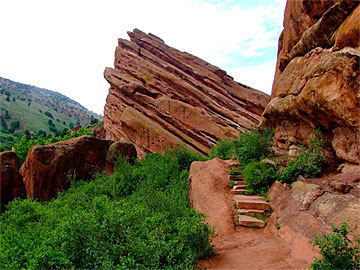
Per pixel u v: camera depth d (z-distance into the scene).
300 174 5.92
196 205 6.48
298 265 3.44
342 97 4.96
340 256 2.91
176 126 27.98
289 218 4.80
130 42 36.59
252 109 33.25
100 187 8.89
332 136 6.00
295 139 7.80
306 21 7.73
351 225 3.60
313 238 3.81
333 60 5.21
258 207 5.71
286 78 8.19
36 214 6.30
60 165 10.48
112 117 33.72
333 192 4.51
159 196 5.99
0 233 5.15
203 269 3.65
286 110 7.73
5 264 3.52
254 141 7.95
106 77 35.19
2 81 184.12
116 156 12.38
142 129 27.36
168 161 12.48
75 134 41.78
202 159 12.21
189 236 4.03
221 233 5.02
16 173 9.02
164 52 36.75
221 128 26.39
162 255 3.48
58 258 3.39
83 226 3.68
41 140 27.84
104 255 3.23
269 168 6.63
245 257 3.94
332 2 6.21
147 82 32.19
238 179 7.20
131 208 4.51
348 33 5.02
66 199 7.75
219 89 33.50
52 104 175.62
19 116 105.75
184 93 30.50
